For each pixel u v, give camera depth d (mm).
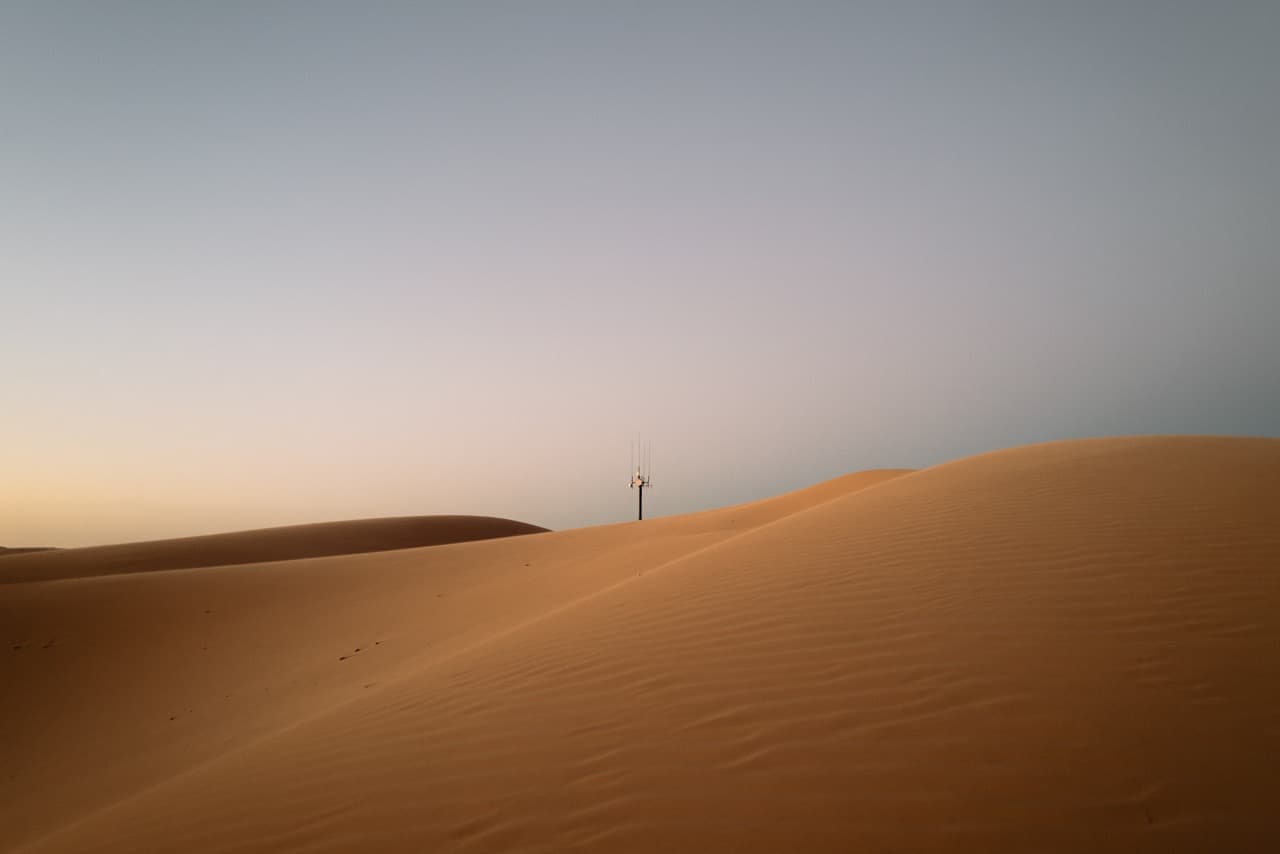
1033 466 12961
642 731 4906
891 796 3705
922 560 8164
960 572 7449
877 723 4488
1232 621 5418
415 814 4254
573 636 7984
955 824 3434
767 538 11758
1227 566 6598
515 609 16766
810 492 37094
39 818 9906
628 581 12039
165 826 4867
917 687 4914
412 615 18328
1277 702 4258
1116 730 4086
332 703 11102
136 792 9781
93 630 18719
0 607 19500
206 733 12031
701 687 5543
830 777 3951
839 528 11031
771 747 4383
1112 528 8266
